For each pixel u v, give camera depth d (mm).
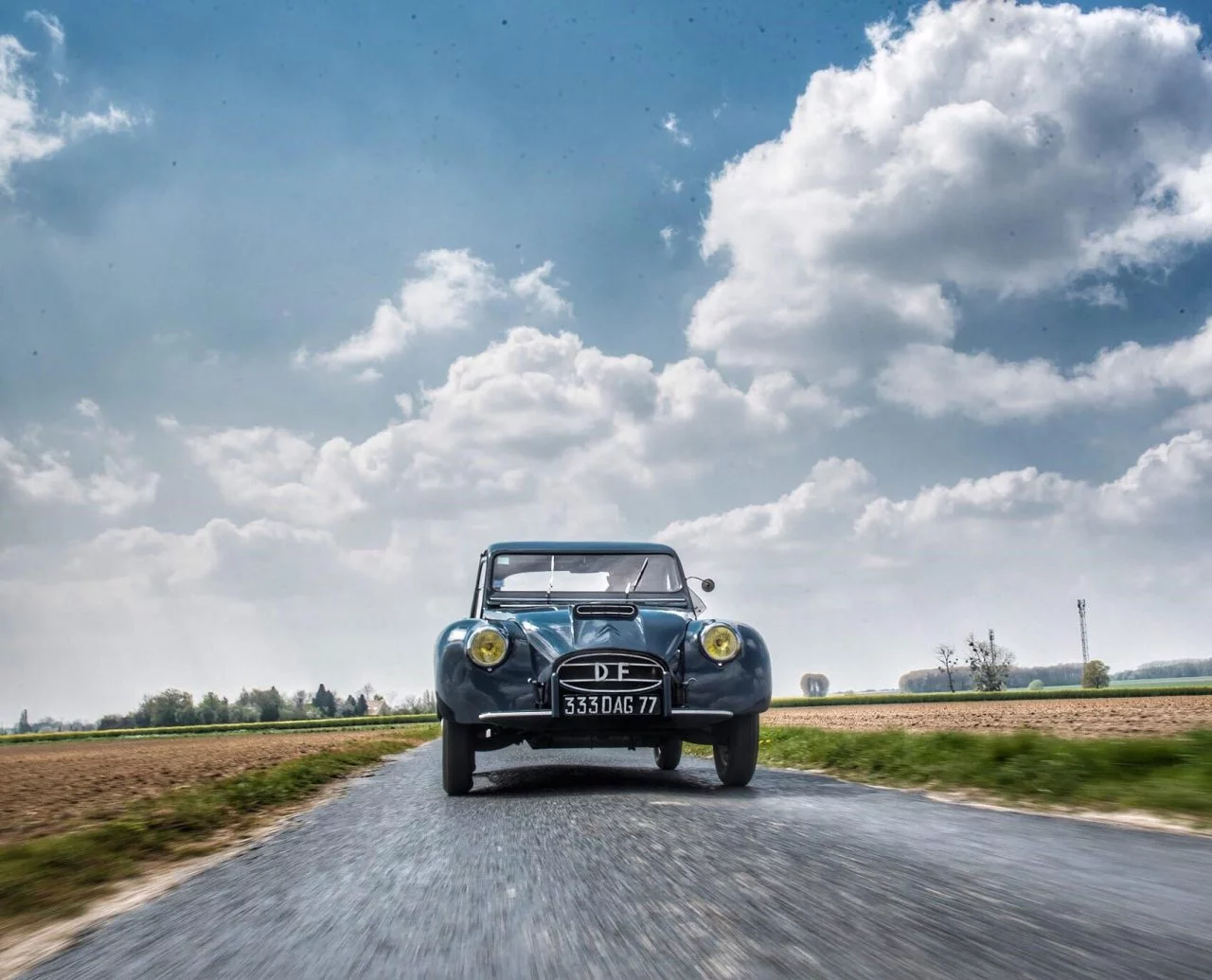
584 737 6770
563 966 2197
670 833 4113
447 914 2818
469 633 6754
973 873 3129
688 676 6660
